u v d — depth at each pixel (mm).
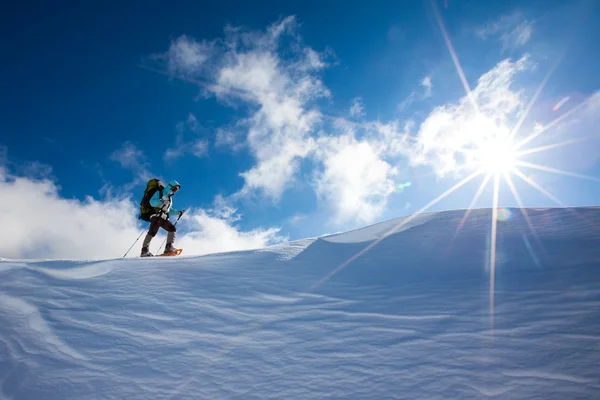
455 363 2361
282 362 2627
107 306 3703
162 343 2982
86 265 5098
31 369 2588
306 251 5762
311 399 2176
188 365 2650
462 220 6262
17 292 3990
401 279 4188
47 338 3045
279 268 4965
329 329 3088
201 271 4867
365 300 3678
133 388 2389
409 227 6320
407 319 3113
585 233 4750
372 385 2252
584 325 2596
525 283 3541
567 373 2104
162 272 4801
